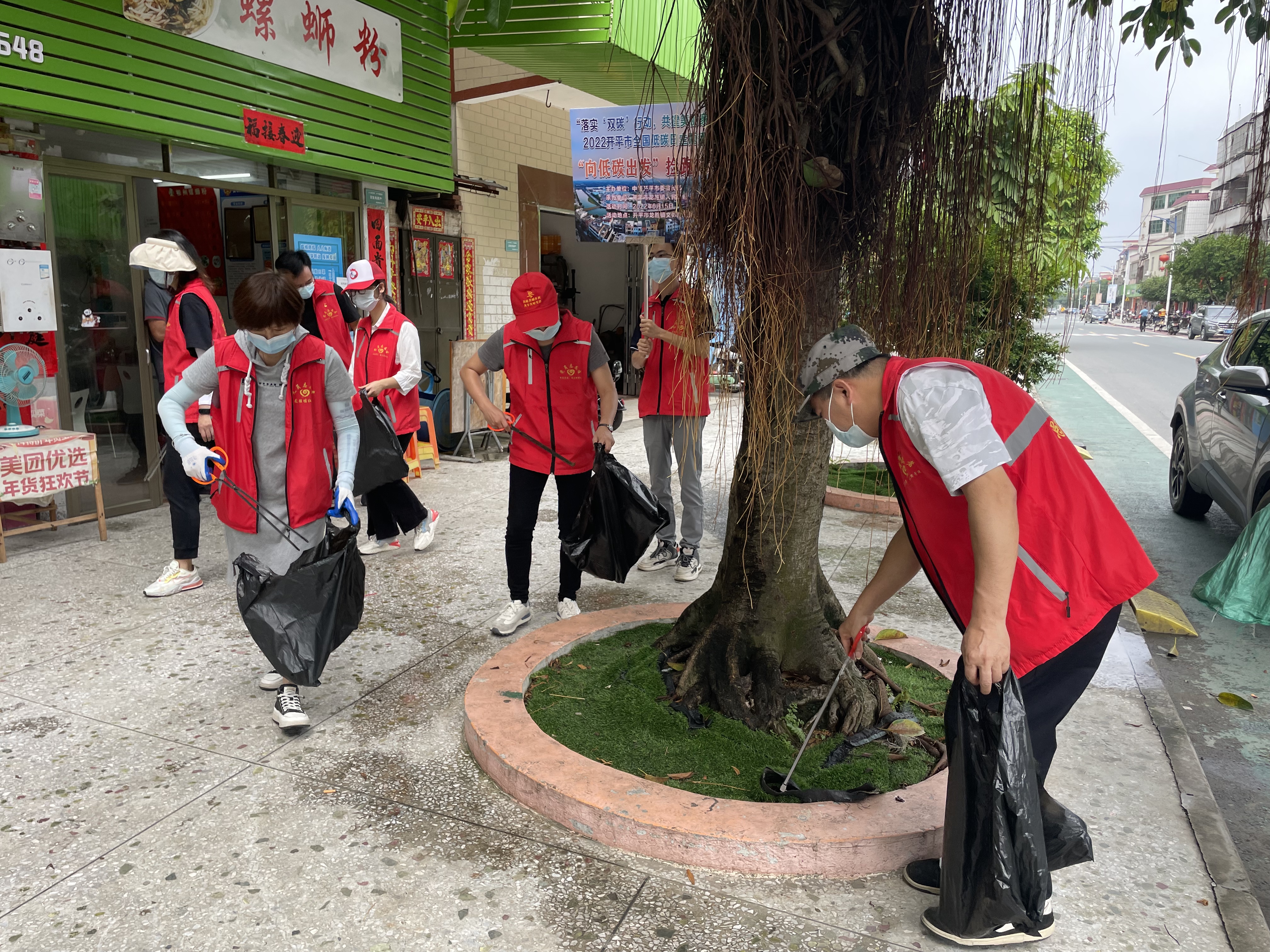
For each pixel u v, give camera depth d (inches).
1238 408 230.2
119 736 124.8
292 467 124.6
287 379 121.6
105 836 101.0
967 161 103.0
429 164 339.3
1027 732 78.9
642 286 580.4
